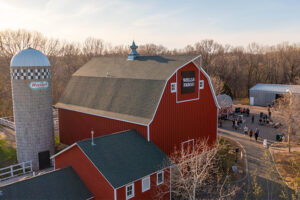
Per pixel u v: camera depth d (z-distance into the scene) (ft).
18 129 77.41
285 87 182.70
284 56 266.57
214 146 90.02
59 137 97.76
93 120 80.74
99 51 285.43
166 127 70.38
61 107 92.02
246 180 72.38
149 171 55.06
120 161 54.19
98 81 89.10
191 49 312.71
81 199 50.80
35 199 46.83
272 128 129.59
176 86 73.00
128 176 51.19
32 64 74.95
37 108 77.05
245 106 188.34
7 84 163.53
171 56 83.20
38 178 50.78
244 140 111.24
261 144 105.60
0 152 87.86
